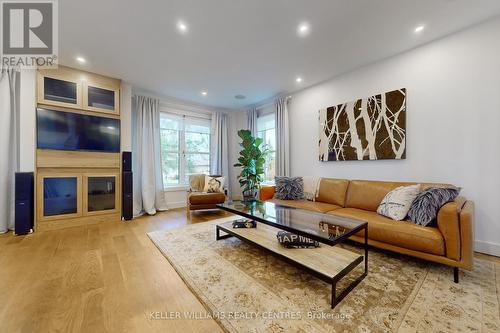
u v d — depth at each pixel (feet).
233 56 9.39
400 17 6.92
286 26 7.39
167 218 12.25
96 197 11.16
